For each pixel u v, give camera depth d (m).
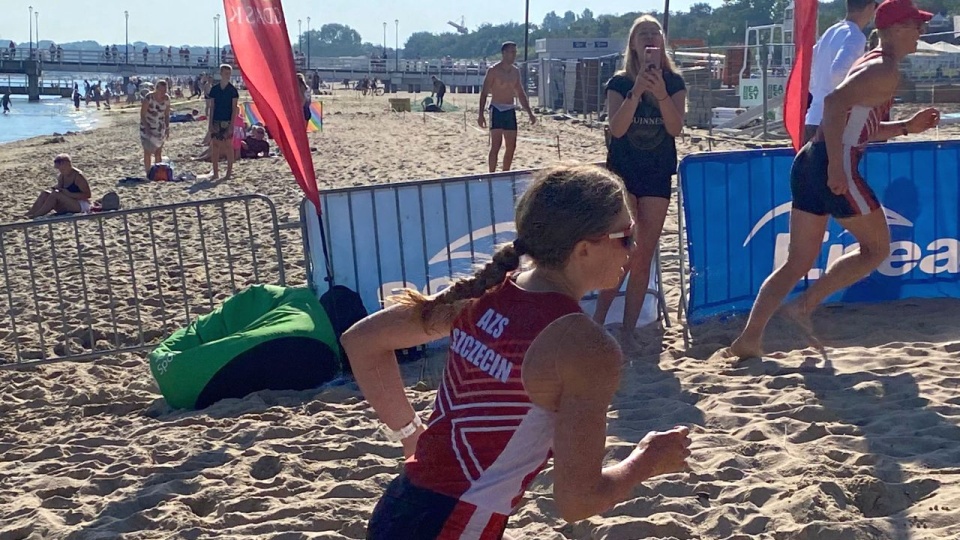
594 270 2.17
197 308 7.99
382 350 2.47
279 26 6.03
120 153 26.16
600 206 2.11
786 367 5.57
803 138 6.43
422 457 2.24
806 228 5.55
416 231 6.54
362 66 105.31
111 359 6.89
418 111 45.31
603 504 2.11
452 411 2.21
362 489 4.41
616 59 29.44
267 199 6.84
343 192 6.45
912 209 6.87
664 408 5.12
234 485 4.55
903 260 6.93
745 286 6.82
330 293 6.19
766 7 106.94
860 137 5.29
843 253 6.88
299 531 4.07
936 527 3.65
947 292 6.99
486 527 2.18
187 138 31.11
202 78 72.62
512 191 6.66
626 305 6.33
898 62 5.20
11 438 5.44
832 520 3.74
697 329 6.56
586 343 2.06
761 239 6.80
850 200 5.34
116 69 106.06
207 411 5.62
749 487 4.09
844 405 4.97
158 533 4.13
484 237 6.63
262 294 6.30
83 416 5.79
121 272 9.48
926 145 6.82
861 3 7.07
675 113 5.88
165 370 5.73
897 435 4.52
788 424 4.72
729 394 5.23
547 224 2.12
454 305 2.26
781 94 23.58
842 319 6.58
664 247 9.32
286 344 5.80
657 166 6.01
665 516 3.91
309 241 6.47
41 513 4.34
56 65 103.31
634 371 5.82
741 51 29.70
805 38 6.27
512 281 2.23
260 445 4.96
